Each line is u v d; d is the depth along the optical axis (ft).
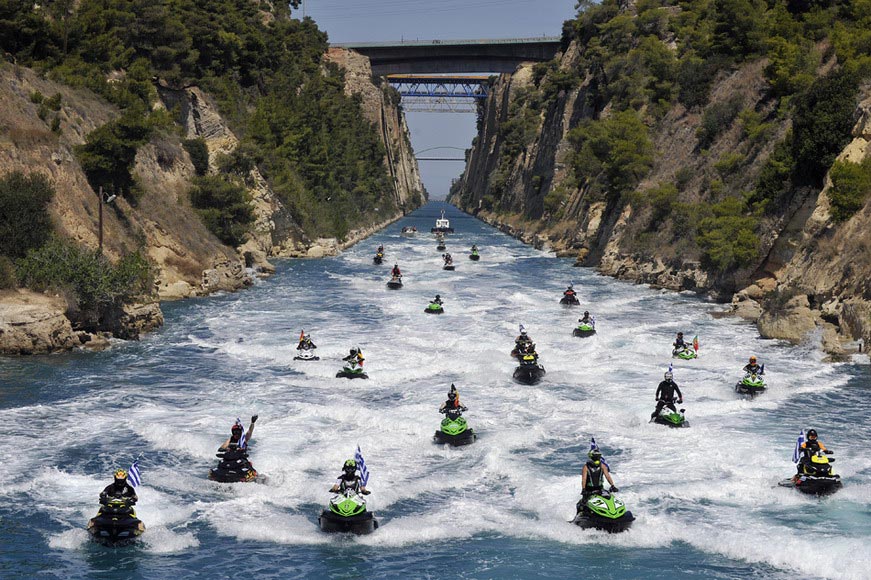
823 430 137.18
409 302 278.46
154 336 211.61
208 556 93.61
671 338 215.10
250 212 354.13
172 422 139.13
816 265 217.36
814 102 257.75
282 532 99.35
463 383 168.35
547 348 201.46
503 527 101.40
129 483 99.96
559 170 628.28
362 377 169.27
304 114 577.43
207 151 375.25
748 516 103.19
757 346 204.13
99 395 154.30
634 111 452.76
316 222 506.48
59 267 197.98
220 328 224.33
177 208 320.09
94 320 201.16
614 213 408.05
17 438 129.18
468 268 398.01
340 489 101.19
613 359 190.90
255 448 126.82
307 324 232.73
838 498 108.47
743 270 275.59
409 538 98.37
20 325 182.39
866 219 212.02
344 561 92.99
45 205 223.51
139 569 90.27
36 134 245.04
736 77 405.59
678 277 315.17
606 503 100.01
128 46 396.98
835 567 89.51
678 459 123.44
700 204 331.57
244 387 163.32
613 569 90.79
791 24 377.91
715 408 150.30
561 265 417.49
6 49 315.37
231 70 512.63
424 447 129.18
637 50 514.27
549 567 91.30
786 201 263.29
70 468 117.50
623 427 139.64
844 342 195.00
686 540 97.40
